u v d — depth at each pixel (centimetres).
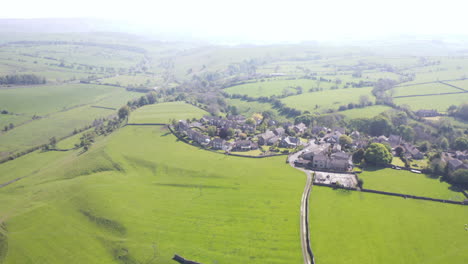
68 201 13038
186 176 14675
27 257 10225
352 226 10606
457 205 11906
